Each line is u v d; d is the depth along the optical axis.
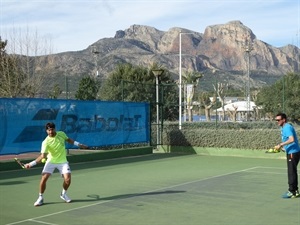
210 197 9.84
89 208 8.67
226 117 53.66
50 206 8.90
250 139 20.55
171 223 7.45
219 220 7.67
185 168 15.91
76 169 15.64
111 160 18.97
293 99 41.31
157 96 23.56
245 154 20.77
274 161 18.62
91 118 18.67
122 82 21.31
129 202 9.29
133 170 15.30
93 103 18.78
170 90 34.50
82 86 35.72
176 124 25.83
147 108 22.28
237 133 20.97
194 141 22.14
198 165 16.97
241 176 13.53
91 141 18.67
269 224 7.39
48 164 8.99
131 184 11.89
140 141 21.69
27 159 16.44
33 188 11.34
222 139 21.34
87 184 11.93
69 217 7.91
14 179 13.10
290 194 9.71
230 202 9.27
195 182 12.21
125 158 19.86
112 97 28.94
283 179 12.80
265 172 14.61
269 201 9.37
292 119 40.97
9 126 15.13
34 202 9.36
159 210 8.48
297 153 9.64
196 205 8.95
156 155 21.42
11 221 7.63
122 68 44.78
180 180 12.66
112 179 12.96
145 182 12.27
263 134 20.19
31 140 15.90
